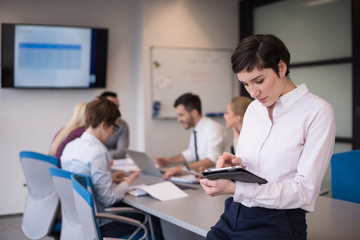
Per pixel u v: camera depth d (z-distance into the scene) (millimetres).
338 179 2605
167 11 5430
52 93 5102
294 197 1374
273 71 1400
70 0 5137
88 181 2146
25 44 4840
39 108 5047
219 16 5754
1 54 4766
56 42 4957
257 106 1602
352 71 4488
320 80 4879
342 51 4617
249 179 1380
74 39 5023
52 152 3361
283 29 5289
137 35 5480
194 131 3721
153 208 2229
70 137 3307
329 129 1397
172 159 3758
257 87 1420
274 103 1514
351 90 4559
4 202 4906
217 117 5746
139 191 2592
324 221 1944
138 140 5527
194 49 5570
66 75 5039
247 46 1396
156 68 5363
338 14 4637
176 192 2566
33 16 4973
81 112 3455
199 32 5629
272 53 1378
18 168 4965
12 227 4422
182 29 5520
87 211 1621
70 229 2309
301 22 5051
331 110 1425
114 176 2924
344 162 2594
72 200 2223
